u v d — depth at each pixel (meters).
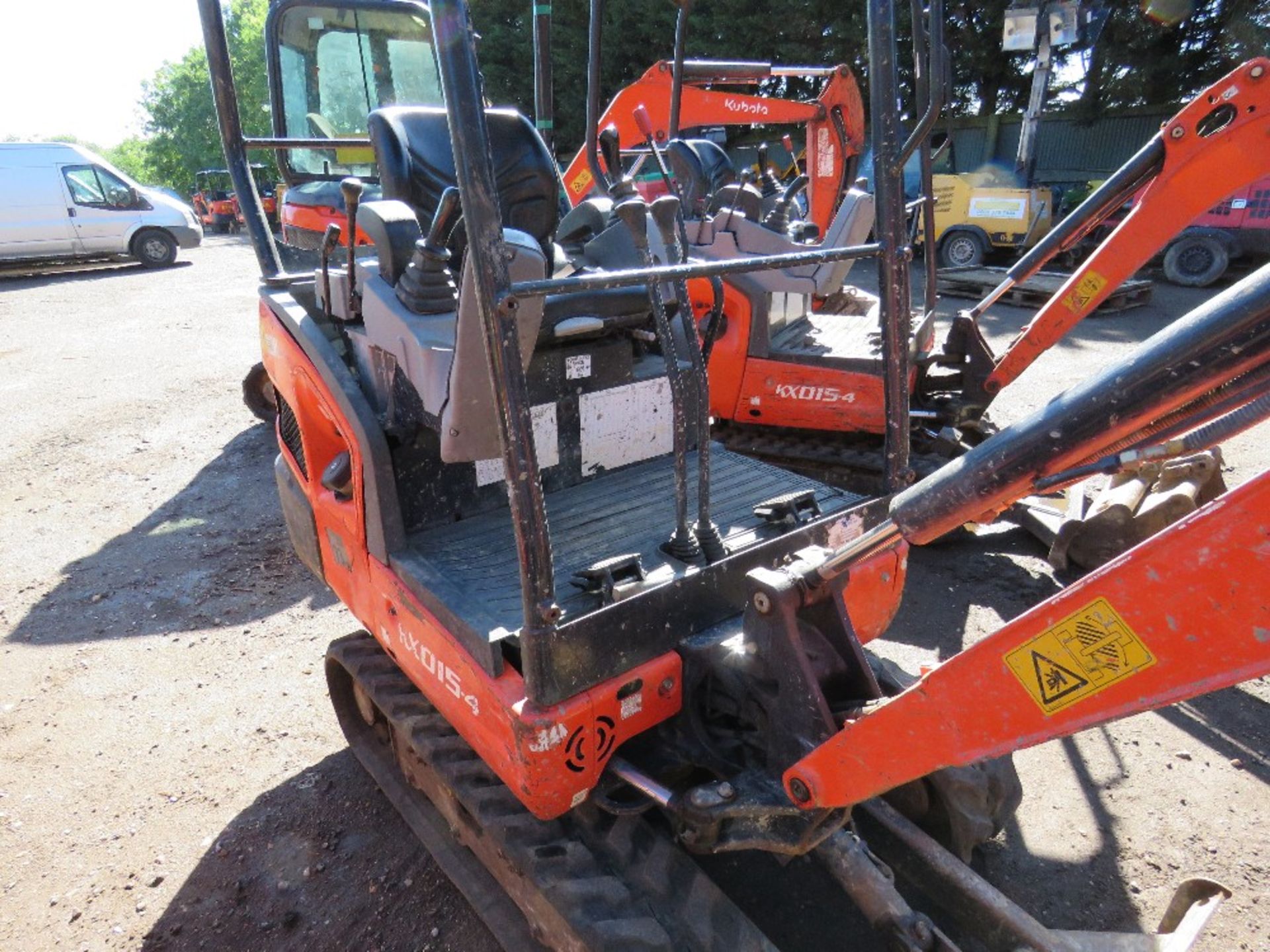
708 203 5.41
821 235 6.05
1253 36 15.09
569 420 2.58
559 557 2.20
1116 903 2.40
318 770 3.05
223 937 2.40
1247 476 5.04
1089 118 16.89
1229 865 2.51
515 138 2.69
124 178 15.40
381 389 2.35
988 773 2.25
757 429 5.14
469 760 2.32
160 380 7.97
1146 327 9.01
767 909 2.38
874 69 2.05
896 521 1.47
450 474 2.43
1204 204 3.64
